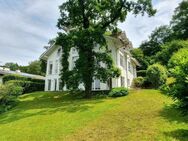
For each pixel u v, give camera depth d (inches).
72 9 941.8
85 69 902.4
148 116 493.0
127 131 393.1
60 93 1149.7
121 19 1012.5
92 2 919.0
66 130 440.8
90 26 986.1
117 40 1168.8
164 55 1386.6
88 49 927.0
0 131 500.4
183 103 296.7
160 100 688.4
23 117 639.8
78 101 843.4
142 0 940.0
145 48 2447.1
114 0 962.1
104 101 776.3
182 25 2162.9
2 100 909.8
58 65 1391.5
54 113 637.9
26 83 1359.5
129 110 575.8
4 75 1515.7
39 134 433.1
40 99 1028.5
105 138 367.6
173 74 314.5
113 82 1128.2
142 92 893.8
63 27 1016.9
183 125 390.9
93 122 484.7
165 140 317.7
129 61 1540.4
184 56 319.3
